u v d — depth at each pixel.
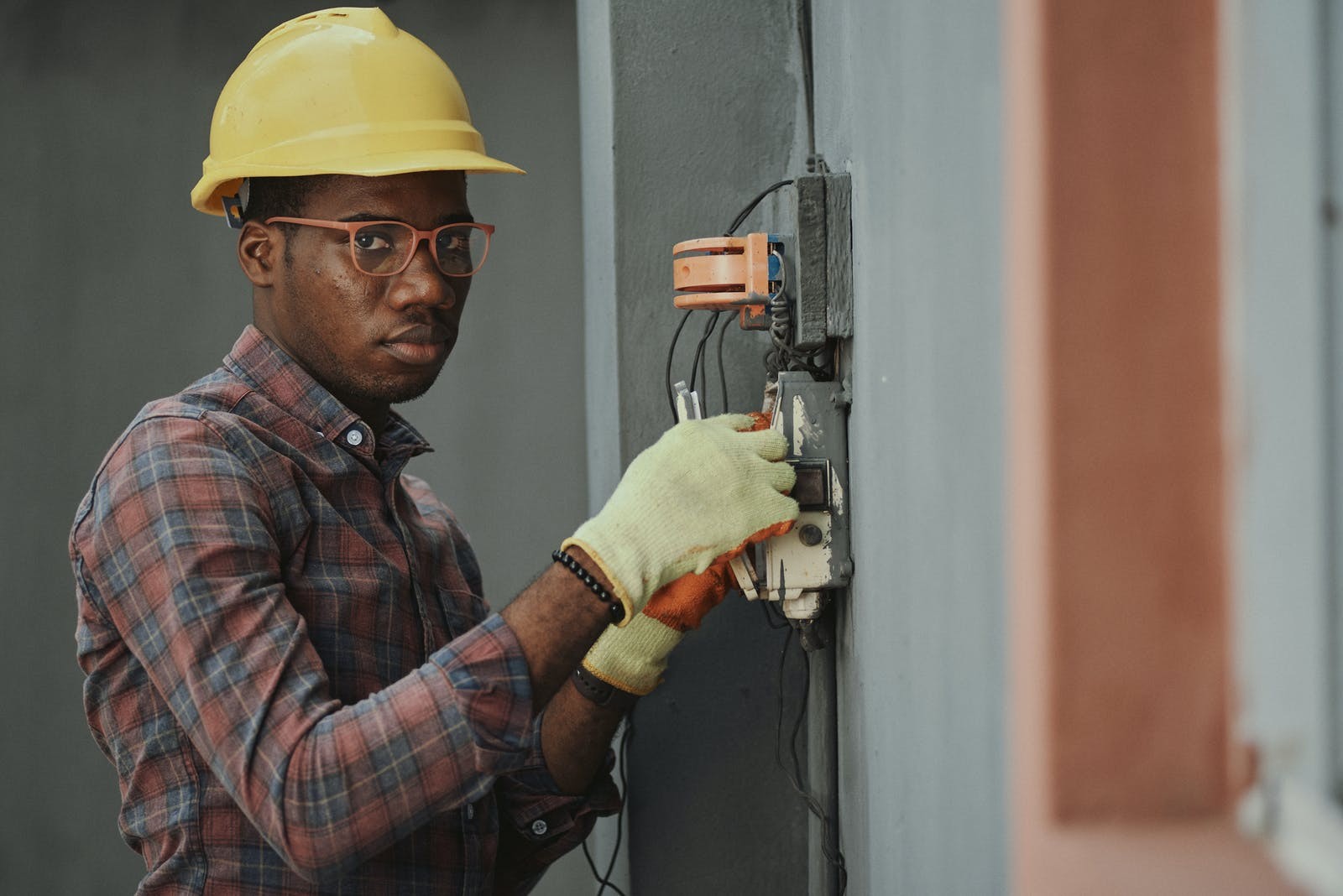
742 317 1.48
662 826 1.77
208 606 1.13
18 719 2.84
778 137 1.79
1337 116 0.55
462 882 1.37
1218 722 0.59
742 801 1.78
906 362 1.03
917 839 1.02
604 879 1.78
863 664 1.30
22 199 2.84
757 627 1.78
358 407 1.43
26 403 2.85
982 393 0.77
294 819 1.07
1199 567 0.59
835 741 1.51
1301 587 0.56
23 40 2.82
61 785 2.85
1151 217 0.59
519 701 1.12
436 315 1.38
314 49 1.37
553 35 2.86
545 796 1.52
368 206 1.33
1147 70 0.59
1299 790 0.57
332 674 1.28
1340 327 0.56
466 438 2.88
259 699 1.11
